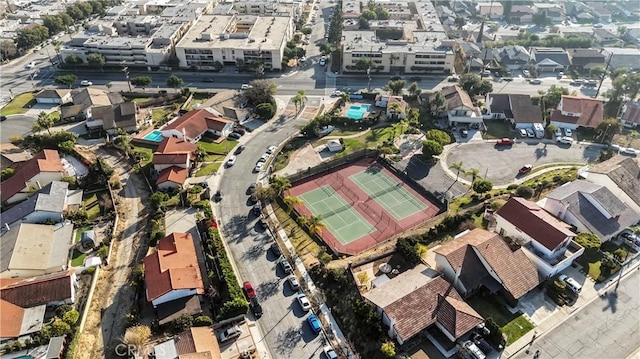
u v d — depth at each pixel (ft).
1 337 283.38
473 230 362.74
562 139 519.60
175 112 577.84
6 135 533.14
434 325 299.79
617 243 375.04
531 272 325.62
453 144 517.96
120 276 344.08
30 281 320.70
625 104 583.58
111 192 428.97
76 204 415.03
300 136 528.22
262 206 420.36
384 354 284.61
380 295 307.17
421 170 472.85
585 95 638.94
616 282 337.31
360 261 351.25
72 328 296.92
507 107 566.77
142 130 540.93
